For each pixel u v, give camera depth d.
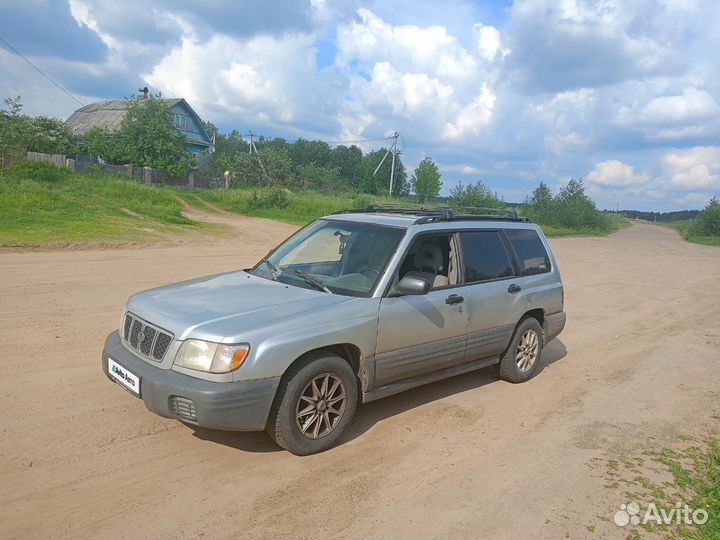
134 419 4.63
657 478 4.19
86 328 7.06
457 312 5.24
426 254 5.18
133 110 41.88
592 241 35.59
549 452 4.56
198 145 57.09
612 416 5.45
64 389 5.13
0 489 3.53
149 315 4.19
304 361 4.11
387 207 6.22
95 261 12.34
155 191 26.84
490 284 5.67
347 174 105.38
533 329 6.31
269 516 3.44
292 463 4.11
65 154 42.47
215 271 12.18
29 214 17.53
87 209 20.14
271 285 4.84
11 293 8.70
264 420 3.88
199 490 3.68
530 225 6.64
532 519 3.57
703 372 7.14
